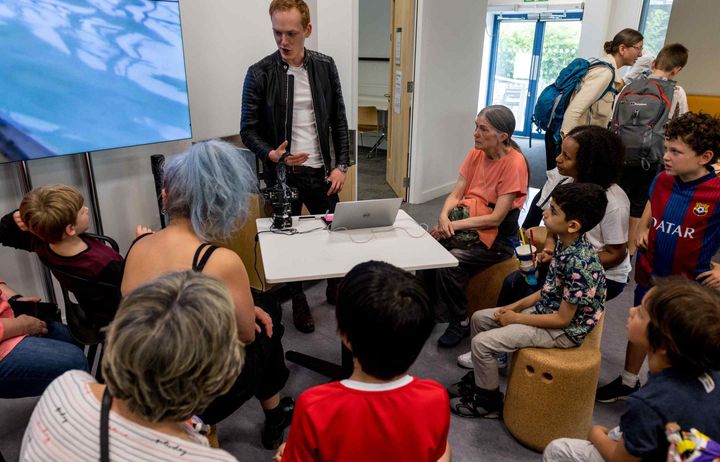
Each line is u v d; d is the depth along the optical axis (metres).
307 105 2.66
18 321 1.67
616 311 2.97
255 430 1.98
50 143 2.20
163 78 2.58
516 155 2.46
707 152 1.68
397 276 0.93
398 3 4.71
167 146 2.93
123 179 2.75
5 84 2.00
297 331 2.70
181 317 0.70
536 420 1.83
